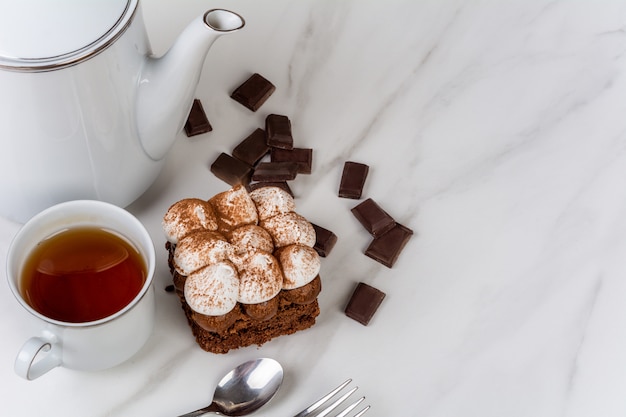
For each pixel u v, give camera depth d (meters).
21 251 0.73
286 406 0.76
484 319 0.80
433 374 0.78
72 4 0.70
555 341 0.80
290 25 0.93
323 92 0.90
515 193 0.86
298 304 0.77
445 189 0.86
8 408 0.75
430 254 0.83
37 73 0.69
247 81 0.88
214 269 0.74
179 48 0.73
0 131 0.72
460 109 0.90
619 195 0.87
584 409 0.78
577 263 0.83
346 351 0.78
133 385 0.76
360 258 0.82
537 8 0.97
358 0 0.95
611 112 0.91
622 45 0.95
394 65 0.92
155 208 0.83
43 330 0.71
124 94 0.73
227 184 0.85
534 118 0.90
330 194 0.85
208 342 0.77
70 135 0.73
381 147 0.88
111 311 0.73
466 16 0.96
